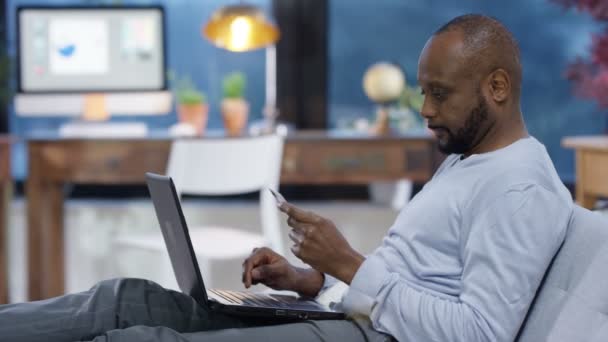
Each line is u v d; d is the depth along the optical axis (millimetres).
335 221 5559
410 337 1650
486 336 1577
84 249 5312
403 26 5867
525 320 1646
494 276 1588
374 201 5664
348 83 5895
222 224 5668
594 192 3605
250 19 4398
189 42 5875
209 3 5840
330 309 1851
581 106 5777
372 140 4281
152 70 4691
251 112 5906
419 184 5902
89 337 1757
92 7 4641
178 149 3715
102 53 4664
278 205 1760
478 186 1679
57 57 4645
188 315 1848
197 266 1770
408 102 4945
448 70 1689
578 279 1594
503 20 5805
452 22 1729
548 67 5789
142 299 1819
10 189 4301
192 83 5887
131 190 6043
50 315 1744
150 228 5574
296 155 4289
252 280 2021
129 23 4672
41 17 4625
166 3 5848
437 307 1634
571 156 5809
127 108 4738
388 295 1684
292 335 1686
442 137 1747
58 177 4266
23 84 4645
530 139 1719
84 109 4711
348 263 1737
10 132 5887
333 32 5871
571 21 5750
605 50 4211
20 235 5512
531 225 1595
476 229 1637
